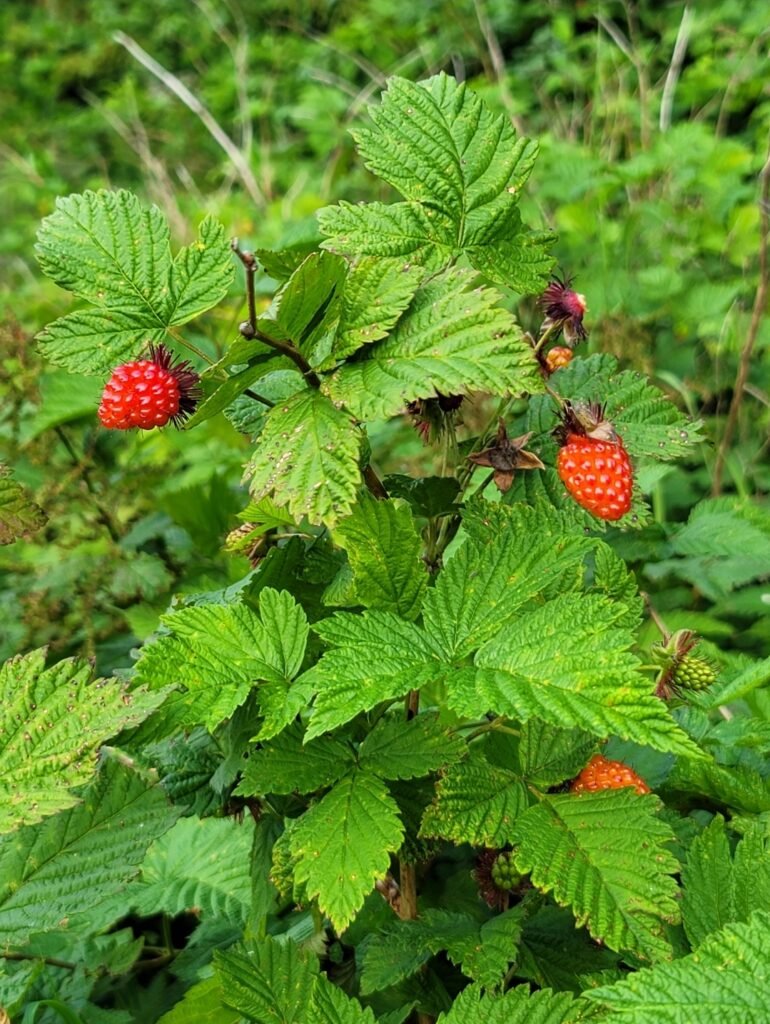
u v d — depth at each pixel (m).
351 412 0.24
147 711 0.25
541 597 0.28
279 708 0.25
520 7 1.48
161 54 1.89
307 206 0.96
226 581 0.53
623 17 1.39
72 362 0.27
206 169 1.53
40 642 0.52
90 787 0.28
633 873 0.24
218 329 0.61
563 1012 0.23
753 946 0.21
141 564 0.53
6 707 0.25
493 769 0.26
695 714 0.34
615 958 0.28
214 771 0.30
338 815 0.25
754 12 1.20
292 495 0.24
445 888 0.34
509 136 0.28
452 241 0.28
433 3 1.54
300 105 1.40
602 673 0.22
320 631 0.24
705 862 0.26
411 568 0.26
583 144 1.07
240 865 0.39
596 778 0.27
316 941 0.32
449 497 0.29
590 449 0.27
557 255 0.83
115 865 0.26
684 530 0.47
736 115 1.14
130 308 0.27
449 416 0.28
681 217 0.85
